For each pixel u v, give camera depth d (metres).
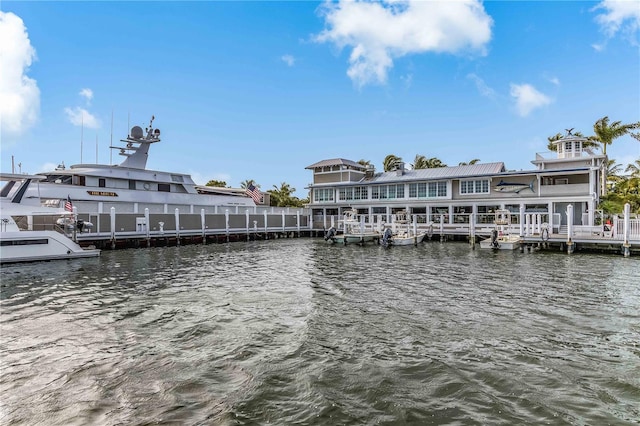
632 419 5.62
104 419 5.72
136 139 37.78
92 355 8.23
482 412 5.83
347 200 48.47
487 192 39.66
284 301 12.90
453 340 8.95
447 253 27.03
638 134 41.75
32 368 7.57
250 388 6.64
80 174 33.28
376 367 7.45
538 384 6.72
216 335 9.46
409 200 43.53
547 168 39.22
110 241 31.00
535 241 28.02
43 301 12.95
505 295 13.49
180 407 6.04
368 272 18.83
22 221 23.52
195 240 37.44
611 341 8.84
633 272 18.27
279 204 68.56
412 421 5.61
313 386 6.69
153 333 9.66
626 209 24.69
